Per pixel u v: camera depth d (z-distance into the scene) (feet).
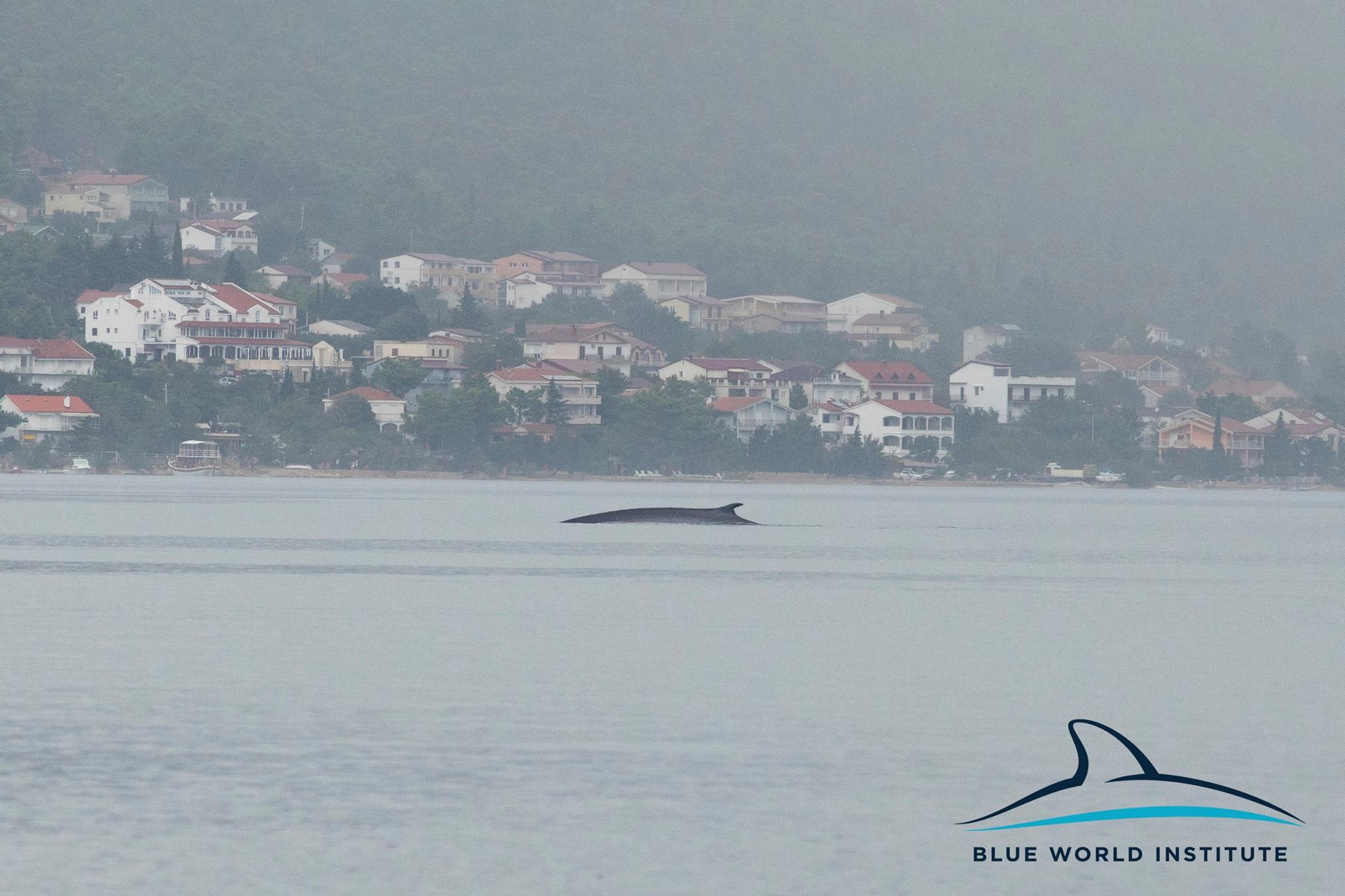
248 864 475.72
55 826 508.94
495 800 543.39
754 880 469.98
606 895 455.63
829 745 631.15
